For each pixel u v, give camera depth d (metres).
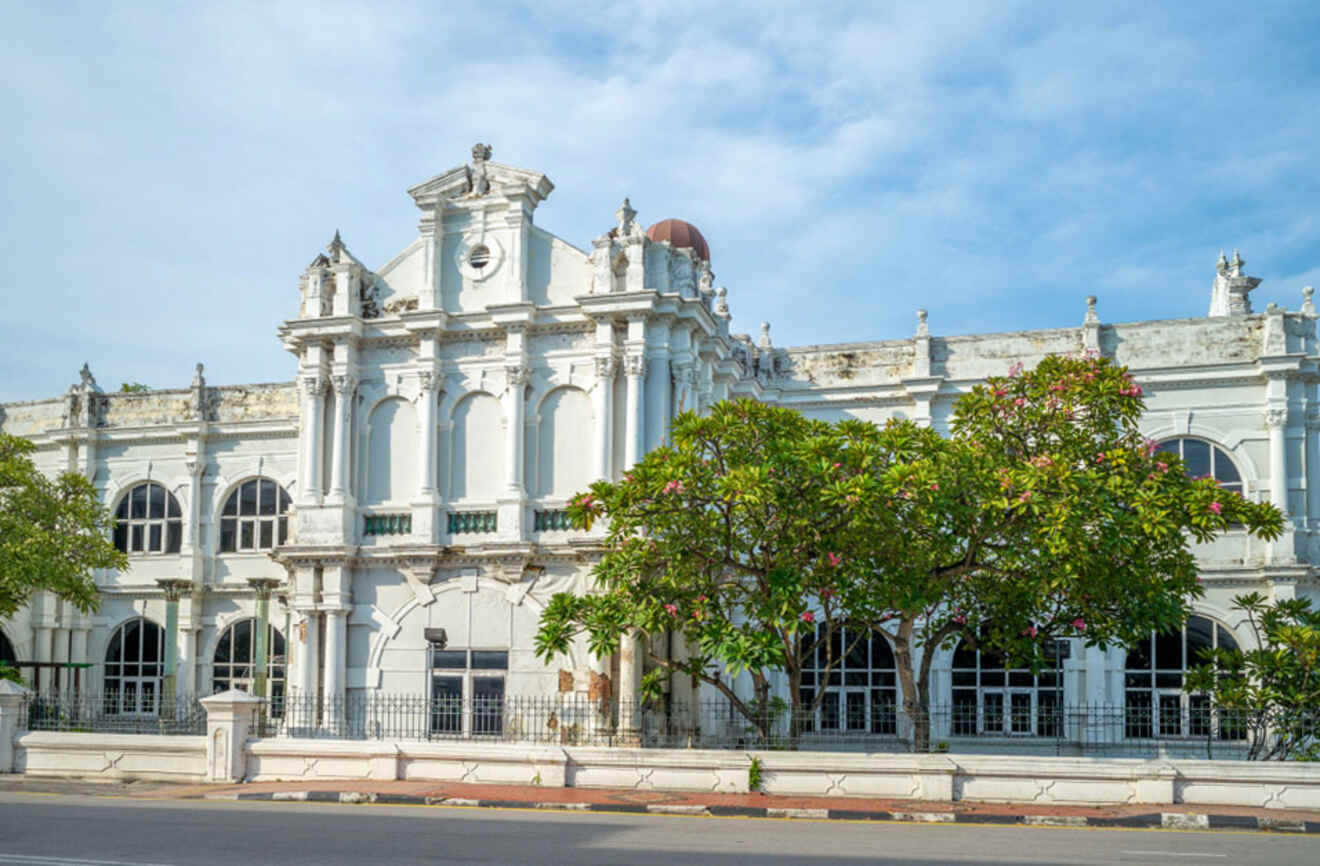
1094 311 33.12
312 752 22.69
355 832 16.30
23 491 33.81
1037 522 20.48
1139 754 30.42
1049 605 23.36
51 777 23.86
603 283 28.89
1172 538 21.31
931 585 21.64
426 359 29.92
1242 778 19.25
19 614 38.66
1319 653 22.25
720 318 35.00
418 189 30.91
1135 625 22.09
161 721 29.84
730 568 25.34
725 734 29.55
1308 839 16.61
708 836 16.14
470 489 29.78
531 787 21.23
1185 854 14.81
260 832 16.27
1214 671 24.08
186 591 37.91
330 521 29.73
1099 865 13.88
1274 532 20.95
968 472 20.81
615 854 14.39
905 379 34.00
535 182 30.38
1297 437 31.22
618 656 27.50
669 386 28.83
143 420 39.88
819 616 32.41
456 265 30.67
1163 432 32.31
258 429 38.25
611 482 28.20
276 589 35.78
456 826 16.97
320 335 30.41
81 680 38.72
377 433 30.69
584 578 28.20
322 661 29.72
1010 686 32.62
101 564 34.25
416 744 22.27
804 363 35.69
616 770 21.28
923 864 13.82
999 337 33.97
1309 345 31.56
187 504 38.75
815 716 23.66
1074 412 22.55
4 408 42.00
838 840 15.89
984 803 19.70
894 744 27.69
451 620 29.06
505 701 28.38
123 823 17.22
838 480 20.61
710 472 21.77
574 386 29.28
